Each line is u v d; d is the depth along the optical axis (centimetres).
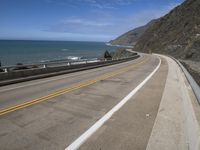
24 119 652
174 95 968
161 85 1289
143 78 1631
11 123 617
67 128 581
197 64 4300
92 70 2400
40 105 814
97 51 17438
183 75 1383
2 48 18550
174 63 3262
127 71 2225
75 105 815
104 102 862
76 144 488
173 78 1578
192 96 718
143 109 757
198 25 7244
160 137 512
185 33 7850
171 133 533
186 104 696
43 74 1741
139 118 658
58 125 603
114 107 786
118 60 3906
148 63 3606
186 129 552
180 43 7588
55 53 13700
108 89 1155
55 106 799
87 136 530
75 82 1428
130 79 1573
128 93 1045
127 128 579
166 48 8469
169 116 661
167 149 454
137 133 545
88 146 479
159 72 2105
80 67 2436
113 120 643
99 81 1468
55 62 1956
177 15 10475
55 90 1128
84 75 1877
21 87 1234
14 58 9669
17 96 977
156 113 707
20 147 472
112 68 2659
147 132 550
